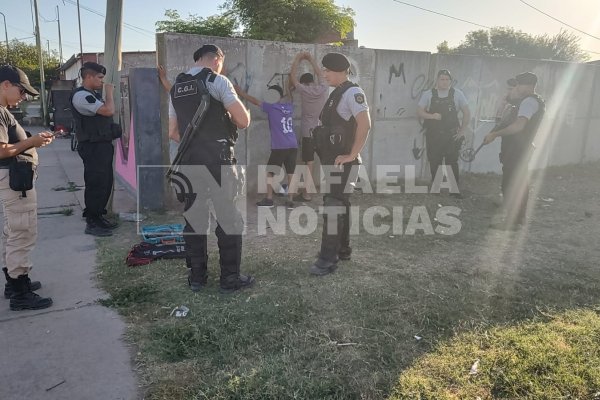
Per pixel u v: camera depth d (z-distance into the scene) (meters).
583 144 10.80
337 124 3.94
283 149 6.13
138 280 3.96
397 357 2.89
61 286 3.87
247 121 3.55
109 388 2.59
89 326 3.23
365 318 3.35
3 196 3.34
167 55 5.77
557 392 2.58
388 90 7.81
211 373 2.72
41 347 2.97
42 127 24.11
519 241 5.17
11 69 3.17
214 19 16.09
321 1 14.63
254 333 3.13
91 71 4.98
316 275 4.10
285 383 2.62
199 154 3.47
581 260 4.62
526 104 5.49
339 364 2.81
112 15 5.51
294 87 6.64
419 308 3.51
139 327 3.22
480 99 8.91
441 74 6.92
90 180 5.06
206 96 3.38
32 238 3.47
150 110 5.85
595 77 10.55
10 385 2.60
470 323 3.31
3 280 3.94
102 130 5.01
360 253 4.68
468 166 9.05
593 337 3.13
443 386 2.63
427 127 7.20
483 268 4.35
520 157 5.62
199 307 3.48
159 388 2.58
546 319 3.39
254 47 6.48
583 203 7.04
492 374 2.72
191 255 3.74
